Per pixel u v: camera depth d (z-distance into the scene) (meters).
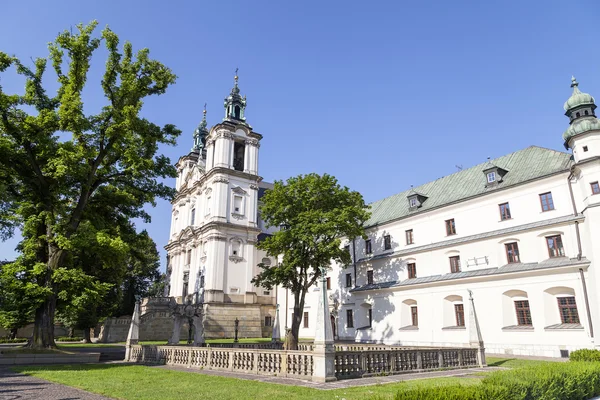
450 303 33.31
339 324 45.00
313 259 34.06
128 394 11.27
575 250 26.36
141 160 24.83
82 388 12.51
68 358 21.98
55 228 23.11
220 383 13.21
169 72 26.70
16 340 48.31
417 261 36.97
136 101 26.00
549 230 27.91
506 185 31.25
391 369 16.03
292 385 12.74
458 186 37.06
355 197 36.00
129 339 23.94
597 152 25.41
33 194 25.08
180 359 19.89
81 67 25.00
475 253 32.25
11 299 22.33
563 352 25.39
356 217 36.91
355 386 12.55
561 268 26.06
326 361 13.68
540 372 10.59
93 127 24.64
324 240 33.66
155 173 27.78
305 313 50.03
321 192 35.19
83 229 23.45
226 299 49.84
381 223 41.56
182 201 64.25
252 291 52.03
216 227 51.31
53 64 25.16
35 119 23.28
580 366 12.08
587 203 25.16
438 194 38.44
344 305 44.62
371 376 15.10
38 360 21.30
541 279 27.25
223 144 55.31
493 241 31.16
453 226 34.81
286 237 33.66
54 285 23.72
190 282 55.56
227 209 53.22
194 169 62.34
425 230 37.03
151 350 22.03
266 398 10.52
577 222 26.45
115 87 25.72
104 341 44.72
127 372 16.77
